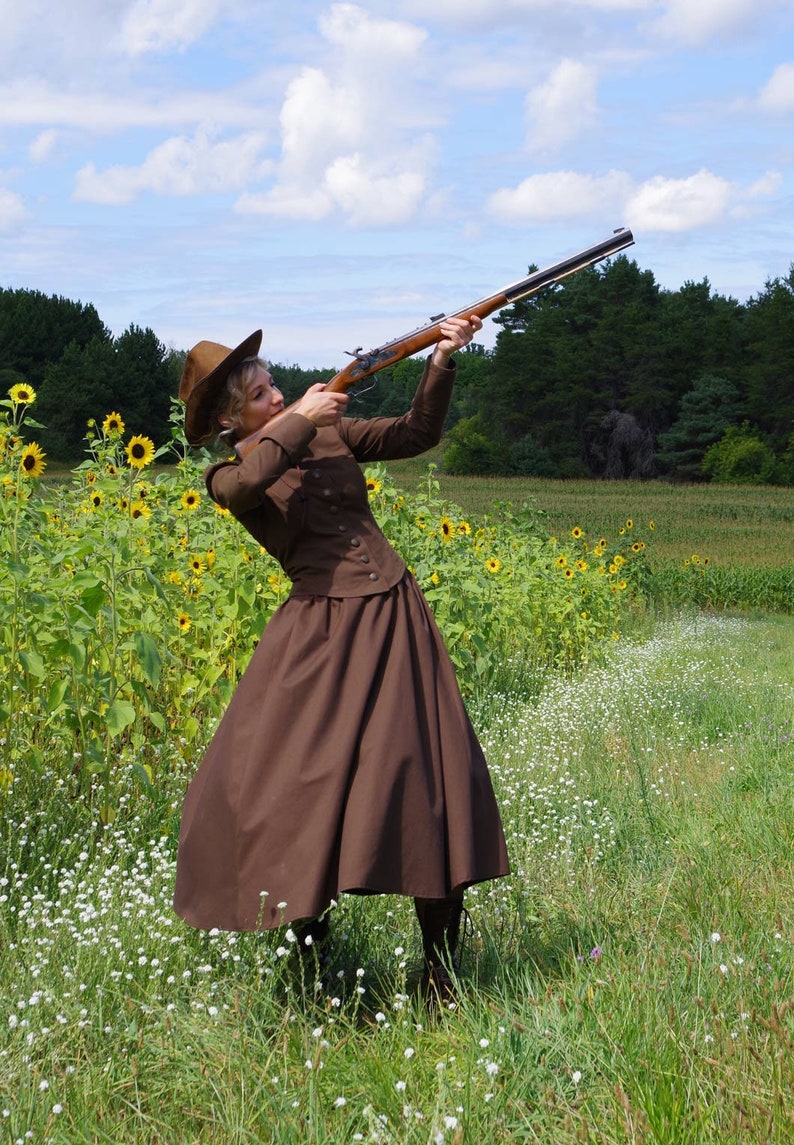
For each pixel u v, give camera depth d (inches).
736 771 226.8
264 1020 112.7
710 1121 90.5
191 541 291.3
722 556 1162.0
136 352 3533.5
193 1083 100.9
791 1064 97.3
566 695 315.3
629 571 695.1
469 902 148.1
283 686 118.4
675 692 319.3
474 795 119.5
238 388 129.6
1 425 247.9
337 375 131.3
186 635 251.6
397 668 119.7
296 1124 92.0
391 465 3809.1
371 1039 110.3
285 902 111.3
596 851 170.9
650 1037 103.4
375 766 114.2
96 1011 112.8
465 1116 91.2
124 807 186.5
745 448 3361.2
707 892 152.8
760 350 3656.5
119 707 189.3
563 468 3631.9
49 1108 96.9
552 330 3873.0
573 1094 98.0
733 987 115.6
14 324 3681.1
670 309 4099.4
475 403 4414.4
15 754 193.2
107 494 266.4
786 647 498.3
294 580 126.4
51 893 153.8
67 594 200.7
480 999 116.6
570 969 127.3
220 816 119.0
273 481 119.4
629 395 3737.7
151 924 131.3
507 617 393.1
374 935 136.2
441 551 343.6
